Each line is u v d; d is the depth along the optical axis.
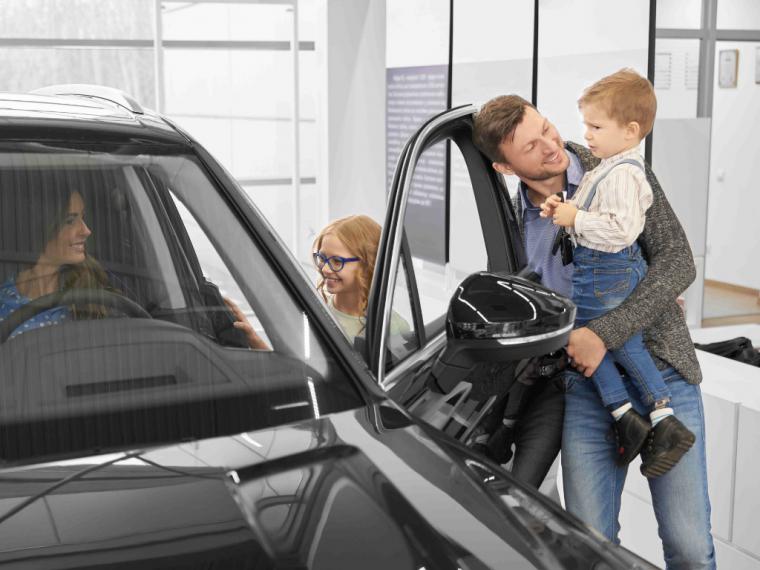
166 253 1.50
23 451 1.22
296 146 8.05
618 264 2.37
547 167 2.33
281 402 1.35
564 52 5.57
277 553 1.04
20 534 1.05
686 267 2.40
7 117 1.54
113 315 1.42
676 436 2.34
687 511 2.49
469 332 1.58
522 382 2.22
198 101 7.74
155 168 1.56
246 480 1.17
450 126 2.12
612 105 2.38
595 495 2.47
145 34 7.57
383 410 1.39
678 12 7.77
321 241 2.50
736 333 5.08
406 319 1.88
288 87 7.97
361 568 1.03
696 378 2.45
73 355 1.35
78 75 7.47
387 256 1.70
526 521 1.19
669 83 7.80
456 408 1.79
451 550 1.08
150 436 1.26
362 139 8.43
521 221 2.53
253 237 1.57
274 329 1.46
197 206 1.56
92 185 1.49
